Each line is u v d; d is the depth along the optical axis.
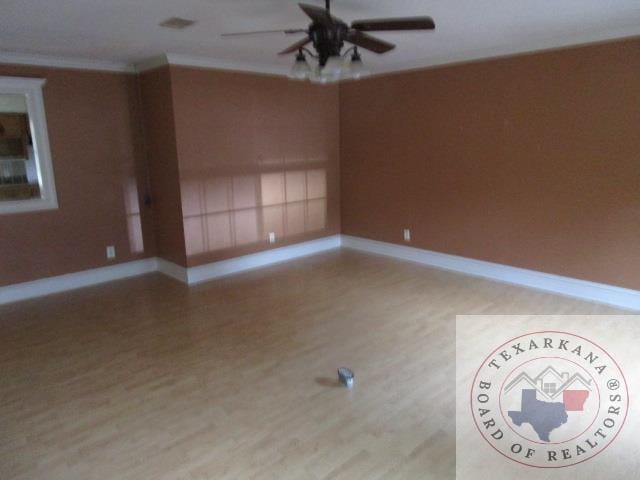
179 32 3.41
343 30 2.50
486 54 4.40
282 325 3.73
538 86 4.15
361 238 6.08
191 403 2.66
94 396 2.75
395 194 5.55
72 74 4.46
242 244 5.25
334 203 6.18
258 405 2.63
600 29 3.59
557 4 2.88
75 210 4.66
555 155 4.16
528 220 4.44
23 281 4.43
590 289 4.13
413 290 4.50
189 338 3.52
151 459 2.21
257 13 2.93
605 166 3.87
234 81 4.87
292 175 5.61
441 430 2.39
